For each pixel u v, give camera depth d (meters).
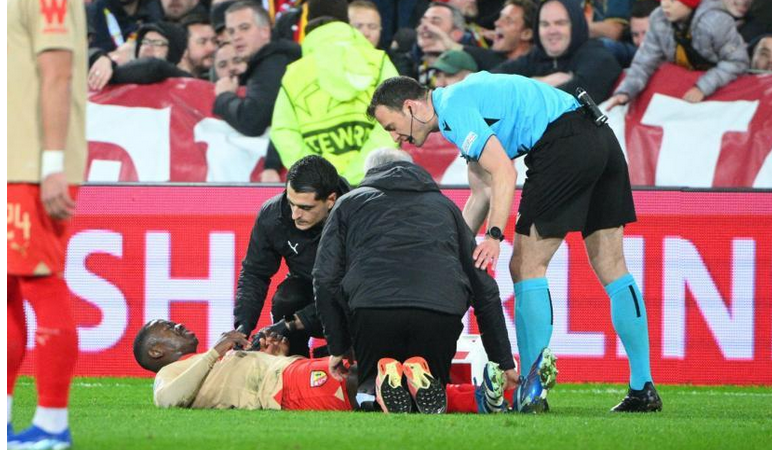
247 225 23.31
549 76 26.69
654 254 22.98
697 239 22.95
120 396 19.64
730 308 22.92
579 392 21.53
